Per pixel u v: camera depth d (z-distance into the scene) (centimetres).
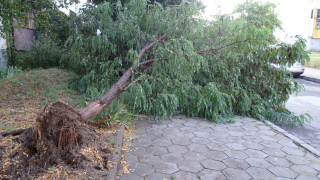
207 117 562
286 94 609
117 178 302
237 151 390
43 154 286
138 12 563
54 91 623
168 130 475
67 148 305
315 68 1791
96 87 568
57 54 922
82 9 634
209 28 567
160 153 376
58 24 752
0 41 873
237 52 557
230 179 310
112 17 637
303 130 542
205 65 530
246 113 599
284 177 318
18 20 580
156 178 307
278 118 572
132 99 500
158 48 492
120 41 590
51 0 584
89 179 272
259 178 314
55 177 263
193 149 393
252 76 604
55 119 305
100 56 591
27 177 255
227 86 585
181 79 534
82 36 570
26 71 804
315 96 902
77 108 512
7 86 619
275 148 405
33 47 938
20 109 481
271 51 560
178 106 532
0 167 257
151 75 519
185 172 323
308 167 345
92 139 346
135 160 351
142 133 455
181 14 521
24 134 323
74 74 788
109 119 450
